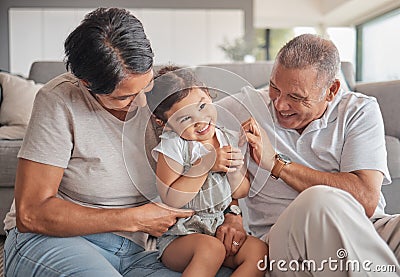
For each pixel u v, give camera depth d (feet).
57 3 24.84
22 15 24.77
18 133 9.30
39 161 4.31
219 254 4.25
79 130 4.44
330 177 4.86
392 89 9.50
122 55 4.02
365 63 27.09
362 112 5.17
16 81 10.12
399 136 9.35
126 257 4.80
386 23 24.30
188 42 25.66
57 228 4.23
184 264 4.37
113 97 4.20
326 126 5.17
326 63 4.86
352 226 3.75
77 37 4.12
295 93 4.85
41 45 24.89
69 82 4.59
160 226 4.36
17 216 4.28
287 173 4.90
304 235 3.85
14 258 4.40
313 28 30.22
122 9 4.28
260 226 5.27
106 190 4.57
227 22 25.75
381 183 4.99
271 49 30.96
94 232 4.26
